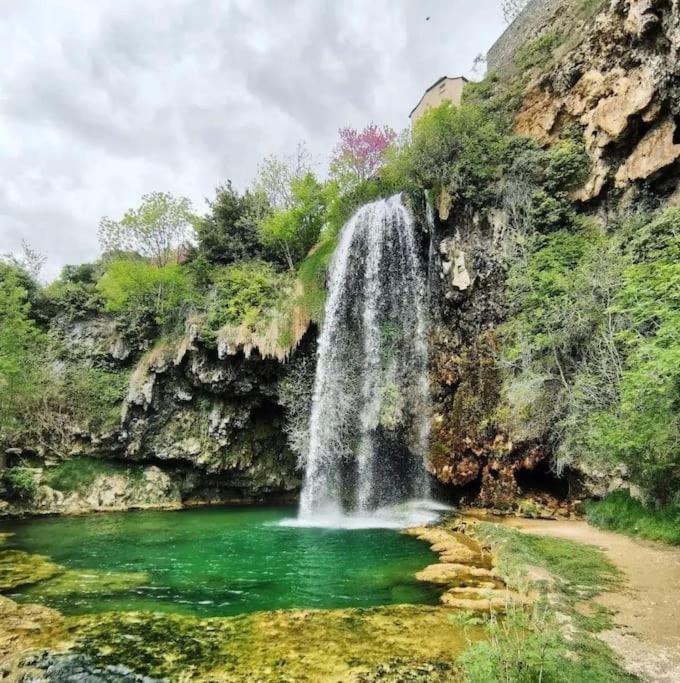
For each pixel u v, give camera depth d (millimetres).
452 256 19531
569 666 5004
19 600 8656
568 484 16516
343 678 5453
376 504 19938
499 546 11094
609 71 16688
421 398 20141
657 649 5734
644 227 13570
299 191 27156
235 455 23312
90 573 10508
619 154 16062
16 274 27375
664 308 8938
